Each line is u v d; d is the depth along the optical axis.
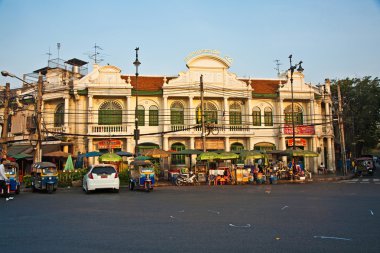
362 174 41.00
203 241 7.83
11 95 36.97
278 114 38.91
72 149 34.50
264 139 38.41
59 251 7.06
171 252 6.91
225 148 36.53
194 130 35.66
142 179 22.34
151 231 8.98
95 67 36.66
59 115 35.84
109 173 20.78
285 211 12.45
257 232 8.80
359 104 51.97
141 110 35.97
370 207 13.38
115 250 7.10
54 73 36.88
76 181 26.86
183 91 35.91
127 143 34.69
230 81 37.44
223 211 12.51
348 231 8.89
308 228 9.30
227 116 36.97
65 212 12.52
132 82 36.81
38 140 26.33
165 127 35.50
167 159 35.69
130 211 12.68
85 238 8.21
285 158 38.16
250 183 29.59
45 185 21.58
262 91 38.88
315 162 38.94
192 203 15.05
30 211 12.84
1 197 18.38
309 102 39.38
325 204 14.38
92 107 34.38
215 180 29.00
